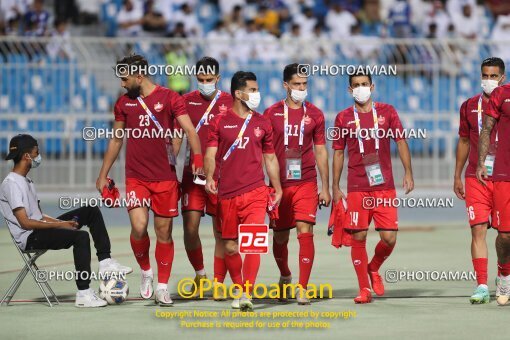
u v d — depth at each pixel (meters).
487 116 18.06
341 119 18.62
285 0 46.84
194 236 19.38
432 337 14.92
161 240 18.20
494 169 18.17
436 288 20.22
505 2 48.31
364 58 40.59
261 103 40.56
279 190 17.72
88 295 17.98
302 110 18.59
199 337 15.00
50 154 40.34
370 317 16.75
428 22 47.28
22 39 39.78
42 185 40.31
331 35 46.34
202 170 18.25
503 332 15.31
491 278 21.58
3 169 40.34
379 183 18.47
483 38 47.97
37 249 18.02
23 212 17.84
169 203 18.23
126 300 18.77
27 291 19.84
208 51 40.03
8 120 40.44
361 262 18.41
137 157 18.30
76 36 46.97
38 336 15.09
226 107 19.47
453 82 40.91
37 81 40.53
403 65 40.75
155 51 39.84
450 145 41.25
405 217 35.22
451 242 28.20
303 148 18.52
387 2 47.75
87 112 40.53
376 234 30.06
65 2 47.09
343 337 14.99
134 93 18.25
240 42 39.00
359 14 47.62
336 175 18.80
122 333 15.33
